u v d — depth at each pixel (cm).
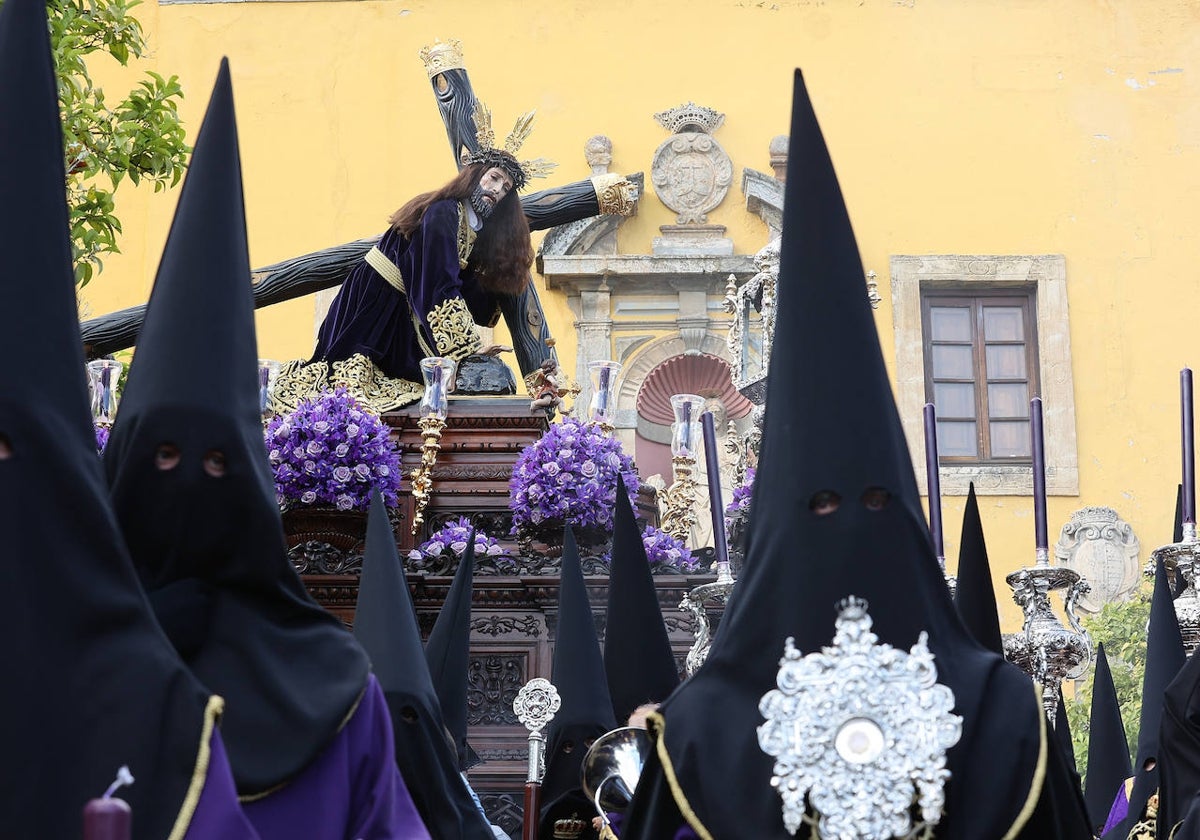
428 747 391
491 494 691
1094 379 1653
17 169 269
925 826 290
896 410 308
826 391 302
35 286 264
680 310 1648
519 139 923
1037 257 1681
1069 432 1638
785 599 299
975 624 435
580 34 1739
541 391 714
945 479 1625
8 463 254
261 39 1733
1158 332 1664
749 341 620
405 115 1722
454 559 622
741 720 298
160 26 1730
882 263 1683
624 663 492
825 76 1730
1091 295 1673
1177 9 1738
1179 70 1723
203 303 286
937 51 1731
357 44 1734
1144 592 1394
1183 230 1688
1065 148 1709
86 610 254
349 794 279
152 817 245
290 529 632
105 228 809
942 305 1683
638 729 403
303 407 638
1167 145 1708
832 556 297
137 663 253
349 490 625
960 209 1697
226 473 279
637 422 1625
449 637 499
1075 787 303
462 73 930
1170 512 1620
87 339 896
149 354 283
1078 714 1098
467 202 811
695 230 1673
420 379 765
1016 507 1620
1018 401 1656
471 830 408
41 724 249
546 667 602
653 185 1691
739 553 616
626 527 502
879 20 1741
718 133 1712
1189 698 391
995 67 1728
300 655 281
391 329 773
